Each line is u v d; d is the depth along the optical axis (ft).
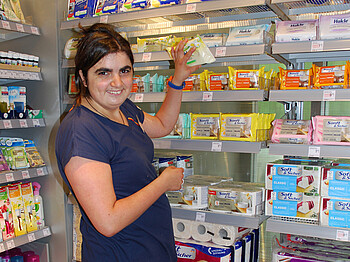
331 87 6.05
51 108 9.13
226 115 6.88
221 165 9.09
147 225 4.51
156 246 4.62
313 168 6.00
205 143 6.87
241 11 7.53
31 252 9.30
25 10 9.32
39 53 9.17
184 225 7.50
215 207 6.82
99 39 3.82
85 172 3.70
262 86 6.75
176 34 9.43
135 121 4.92
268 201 6.36
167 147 7.21
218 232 7.03
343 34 5.90
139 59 7.44
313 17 7.59
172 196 7.27
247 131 6.64
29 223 8.79
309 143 6.11
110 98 3.99
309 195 6.05
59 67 8.97
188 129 7.45
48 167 9.27
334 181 5.81
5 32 9.75
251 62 8.47
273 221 6.16
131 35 9.40
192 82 7.53
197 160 9.41
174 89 5.71
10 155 8.53
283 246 6.86
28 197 8.79
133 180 4.29
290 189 6.16
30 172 8.69
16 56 8.59
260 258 8.68
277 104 8.39
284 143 6.23
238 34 6.85
